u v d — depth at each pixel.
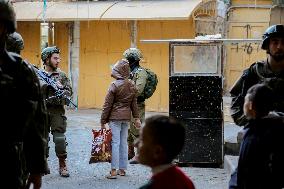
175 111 10.23
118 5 19.05
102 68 19.81
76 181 9.26
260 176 4.88
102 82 19.88
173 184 3.36
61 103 9.47
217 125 10.20
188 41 10.17
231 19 20.73
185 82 10.20
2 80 3.90
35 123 4.24
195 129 10.23
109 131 9.45
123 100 9.47
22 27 20.62
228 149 10.39
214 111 10.18
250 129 4.94
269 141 4.84
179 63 10.21
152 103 19.06
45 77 9.34
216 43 10.14
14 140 4.04
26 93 4.09
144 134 3.42
